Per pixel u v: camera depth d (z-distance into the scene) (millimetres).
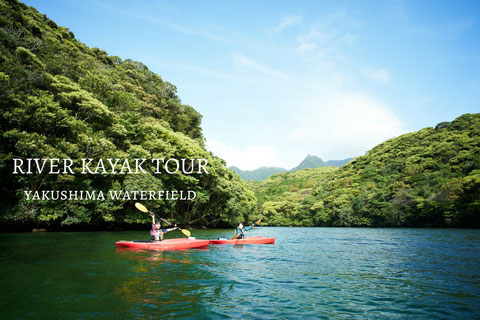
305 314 4746
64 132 21766
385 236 25734
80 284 6023
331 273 8133
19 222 19828
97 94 29969
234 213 43875
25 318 4102
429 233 30266
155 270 7707
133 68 56156
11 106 19047
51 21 47000
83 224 24422
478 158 51156
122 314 4406
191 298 5367
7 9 31406
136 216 25516
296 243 17922
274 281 7008
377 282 7086
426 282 7121
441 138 70875
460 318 4652
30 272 7020
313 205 78562
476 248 14906
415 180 57125
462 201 44625
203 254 11234
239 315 4594
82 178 21922
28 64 24594
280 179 142375
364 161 89250
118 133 25797
